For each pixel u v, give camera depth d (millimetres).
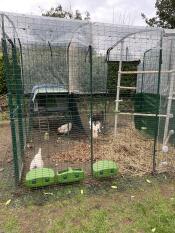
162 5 14305
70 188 3469
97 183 3605
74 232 2645
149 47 5527
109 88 6441
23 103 4418
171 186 3574
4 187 3461
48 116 5211
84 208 3051
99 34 3965
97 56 5961
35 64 6004
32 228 2707
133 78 6750
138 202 3180
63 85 5762
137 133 5668
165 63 4801
